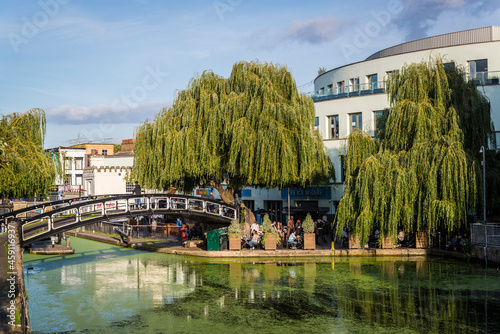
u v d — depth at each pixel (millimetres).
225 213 33812
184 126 29734
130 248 34562
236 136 28188
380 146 29594
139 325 15664
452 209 25094
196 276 23312
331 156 40344
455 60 37188
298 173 30031
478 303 17891
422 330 15031
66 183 71125
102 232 43562
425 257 27984
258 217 41562
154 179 30375
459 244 27656
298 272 24031
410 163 26531
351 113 40188
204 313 17016
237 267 25625
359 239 28297
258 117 28953
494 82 34594
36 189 28297
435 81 28109
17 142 27984
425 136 27172
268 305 17969
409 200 26453
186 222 43250
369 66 41656
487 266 24750
